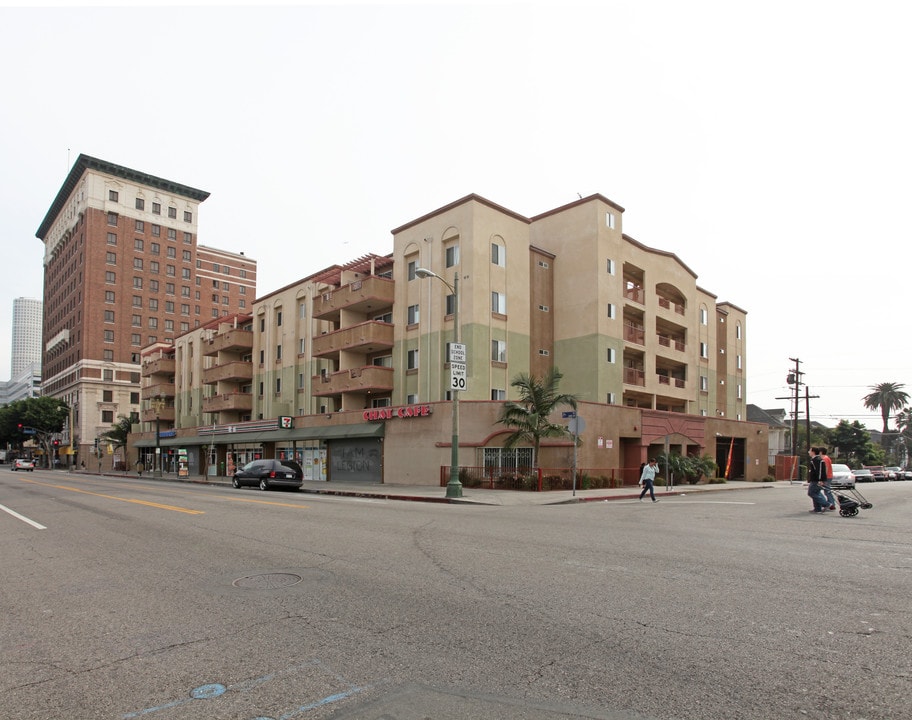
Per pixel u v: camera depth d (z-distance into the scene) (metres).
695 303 46.44
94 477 48.28
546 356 36.09
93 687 4.19
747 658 4.49
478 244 32.03
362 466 34.44
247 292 110.94
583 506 18.55
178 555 9.14
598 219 36.00
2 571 8.30
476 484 27.19
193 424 56.09
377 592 6.60
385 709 3.74
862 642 4.80
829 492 15.69
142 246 95.25
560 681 4.12
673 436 35.38
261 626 5.47
